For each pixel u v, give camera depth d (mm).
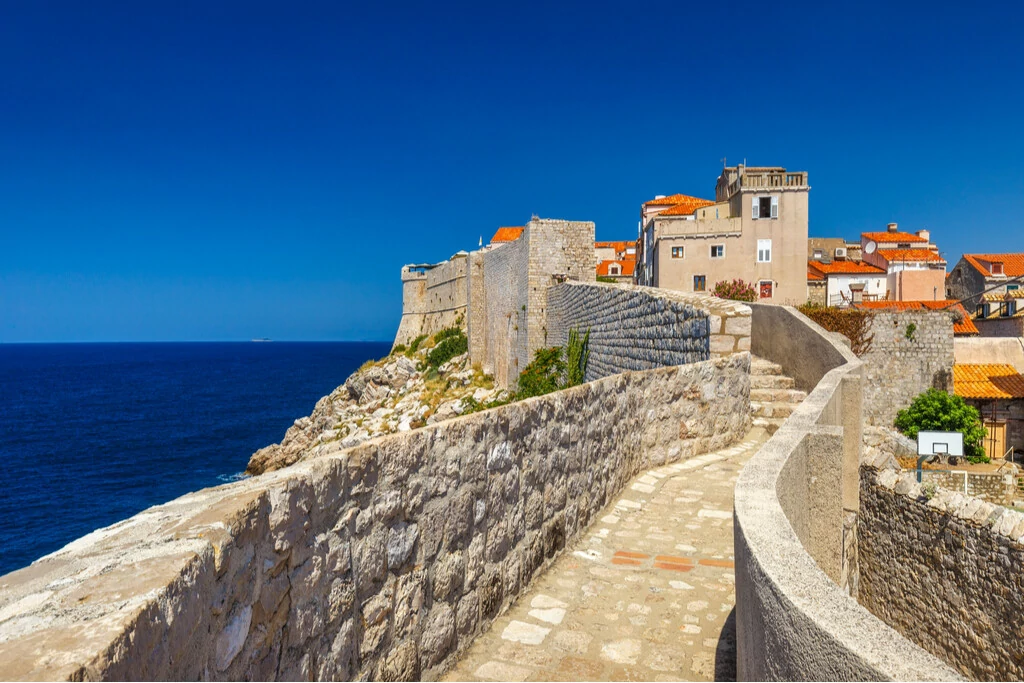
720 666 4270
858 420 8805
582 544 6449
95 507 36781
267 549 2635
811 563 2328
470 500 4465
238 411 77375
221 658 2277
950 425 26938
